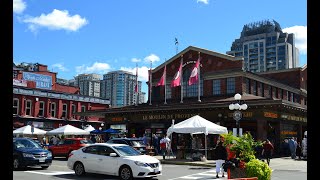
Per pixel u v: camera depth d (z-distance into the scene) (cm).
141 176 1529
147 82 4675
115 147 1638
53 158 2959
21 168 2002
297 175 1844
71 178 1596
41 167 2078
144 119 3925
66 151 2784
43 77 6519
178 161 2564
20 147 1975
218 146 1717
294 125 3750
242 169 995
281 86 4488
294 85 5078
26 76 6241
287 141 3300
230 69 3781
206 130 2552
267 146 2431
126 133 4100
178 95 4241
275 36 15725
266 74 5325
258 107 3086
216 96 3834
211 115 3406
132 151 1658
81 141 2792
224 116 3316
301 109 3438
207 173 1900
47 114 5888
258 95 3988
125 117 4084
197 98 3972
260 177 963
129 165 1539
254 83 3944
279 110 3331
